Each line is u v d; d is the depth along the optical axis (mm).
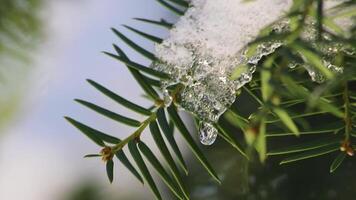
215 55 255
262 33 200
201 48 258
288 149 249
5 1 444
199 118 259
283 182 386
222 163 400
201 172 407
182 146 428
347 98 250
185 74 259
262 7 248
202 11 260
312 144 249
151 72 262
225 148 402
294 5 196
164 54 262
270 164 387
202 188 402
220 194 396
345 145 248
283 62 188
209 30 257
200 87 258
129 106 263
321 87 180
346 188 375
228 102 257
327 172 380
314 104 181
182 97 261
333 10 215
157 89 282
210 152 405
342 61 233
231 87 255
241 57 251
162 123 260
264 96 186
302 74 262
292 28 204
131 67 267
